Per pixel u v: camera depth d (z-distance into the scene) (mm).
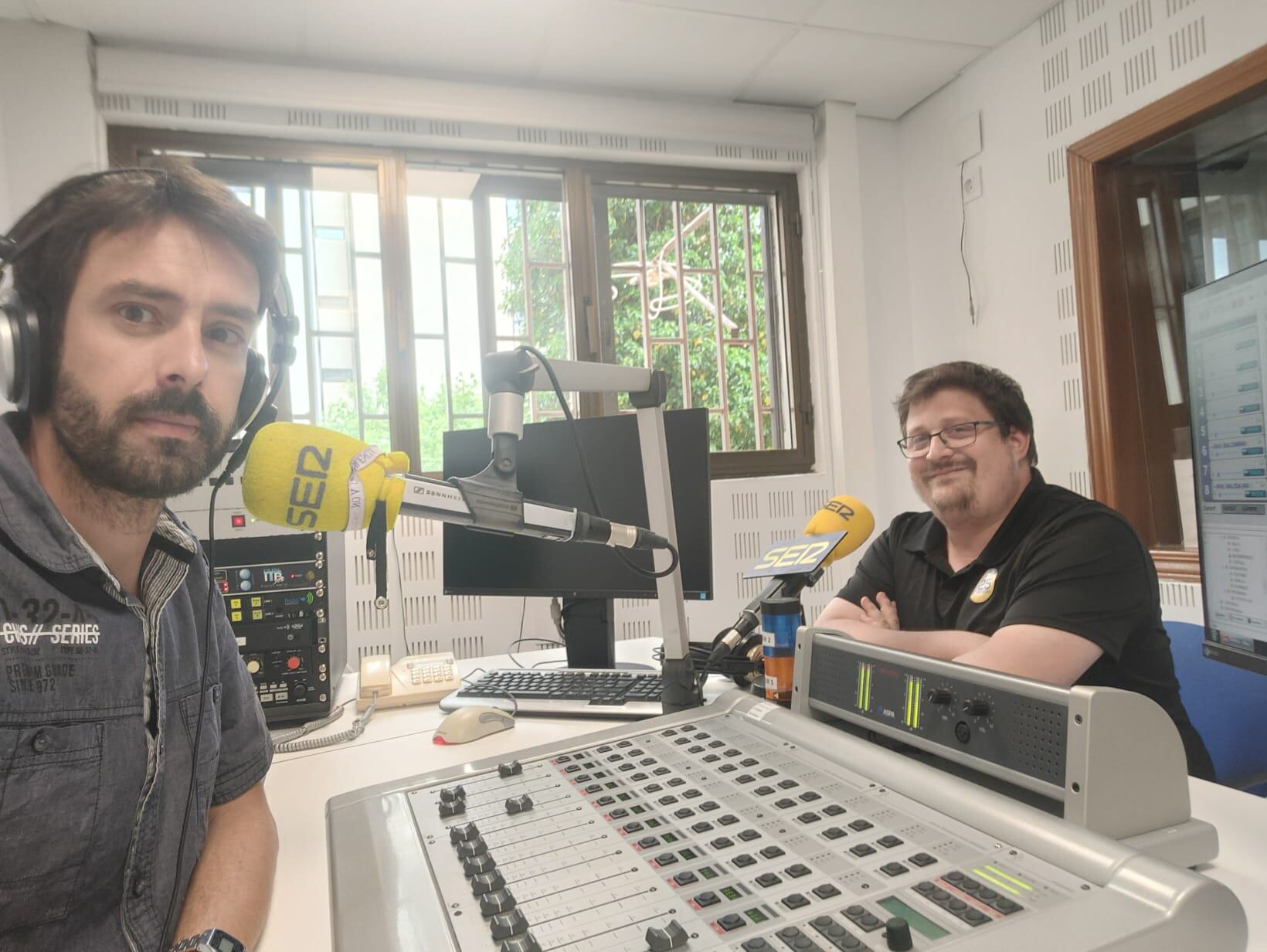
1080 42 2600
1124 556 1336
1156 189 2584
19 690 625
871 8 2625
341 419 2834
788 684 1108
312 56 2664
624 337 3213
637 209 3244
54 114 2406
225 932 637
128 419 616
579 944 507
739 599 3070
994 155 2965
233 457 704
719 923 511
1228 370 907
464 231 3033
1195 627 1429
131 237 614
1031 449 1618
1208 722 1346
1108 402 2559
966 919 498
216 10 2393
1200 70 2256
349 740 1225
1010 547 1498
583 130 2996
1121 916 491
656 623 2924
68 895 649
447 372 2971
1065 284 2713
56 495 678
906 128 3422
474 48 2682
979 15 2713
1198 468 977
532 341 3086
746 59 2889
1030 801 689
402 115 2787
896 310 3424
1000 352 2988
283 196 2795
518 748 1131
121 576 732
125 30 2467
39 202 622
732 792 719
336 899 596
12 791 616
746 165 3236
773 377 3430
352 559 2578
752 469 3250
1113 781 596
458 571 1601
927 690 743
